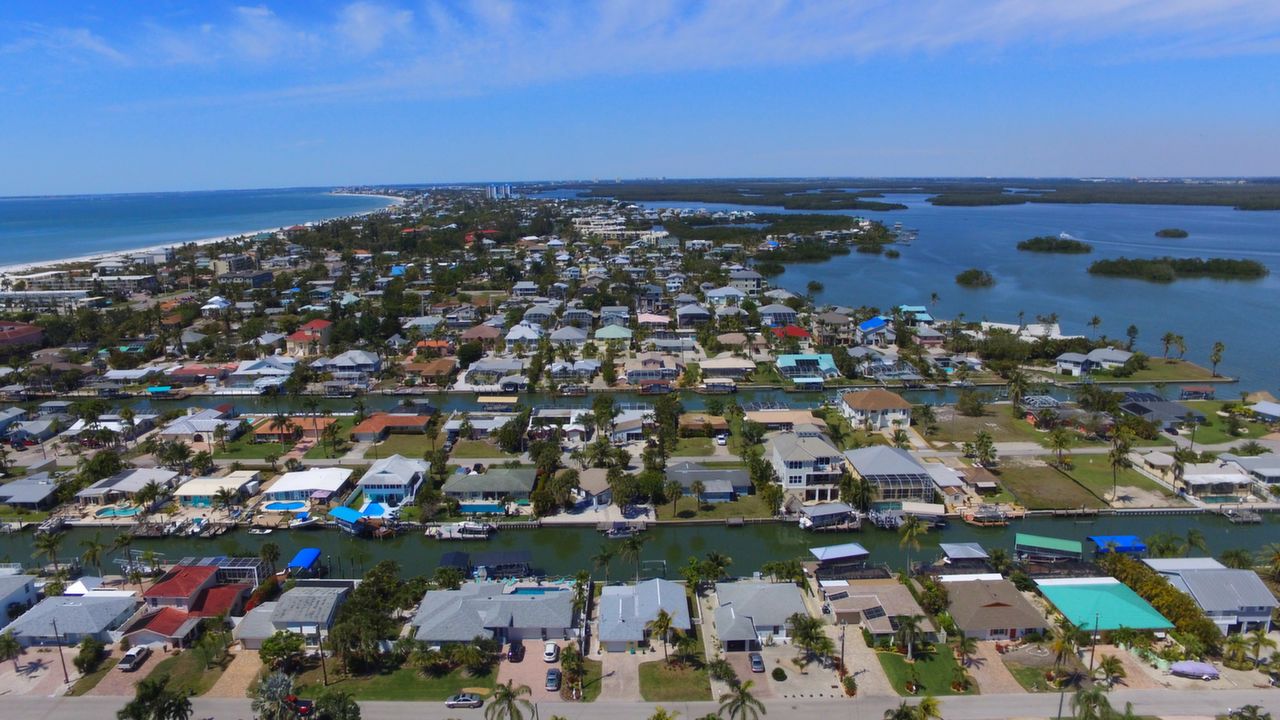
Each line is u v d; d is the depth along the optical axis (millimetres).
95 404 161000
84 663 80625
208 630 87062
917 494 120062
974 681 78250
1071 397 180500
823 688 77562
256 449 147625
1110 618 85562
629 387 190250
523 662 82250
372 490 124500
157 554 110188
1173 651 80250
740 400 181750
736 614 86812
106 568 105875
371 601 88750
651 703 75625
